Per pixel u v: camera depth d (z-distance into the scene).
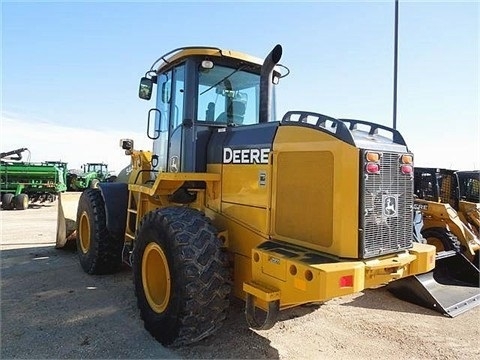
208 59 3.88
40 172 16.25
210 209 3.81
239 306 3.95
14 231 9.10
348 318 3.98
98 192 5.43
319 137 2.85
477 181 7.68
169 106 4.20
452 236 5.70
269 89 3.87
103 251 5.09
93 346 3.18
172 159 4.07
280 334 3.48
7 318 3.75
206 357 3.02
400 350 3.29
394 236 2.89
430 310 4.32
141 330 3.50
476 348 3.37
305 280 2.51
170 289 3.10
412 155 3.03
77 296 4.39
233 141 3.60
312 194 2.86
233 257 3.49
